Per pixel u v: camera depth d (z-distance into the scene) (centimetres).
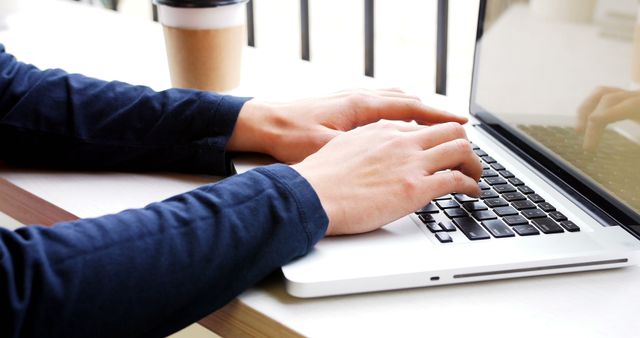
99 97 69
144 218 48
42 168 70
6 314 42
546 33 66
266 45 183
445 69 112
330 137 65
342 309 48
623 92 57
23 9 137
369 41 119
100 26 126
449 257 51
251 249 48
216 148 66
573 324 47
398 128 61
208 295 47
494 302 49
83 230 46
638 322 47
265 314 47
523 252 52
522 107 71
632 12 56
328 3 212
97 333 44
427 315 47
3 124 67
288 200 50
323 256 51
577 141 62
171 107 68
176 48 88
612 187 58
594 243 54
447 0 107
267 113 68
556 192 63
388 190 54
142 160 68
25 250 44
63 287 43
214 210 49
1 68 70
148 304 45
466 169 60
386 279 49
